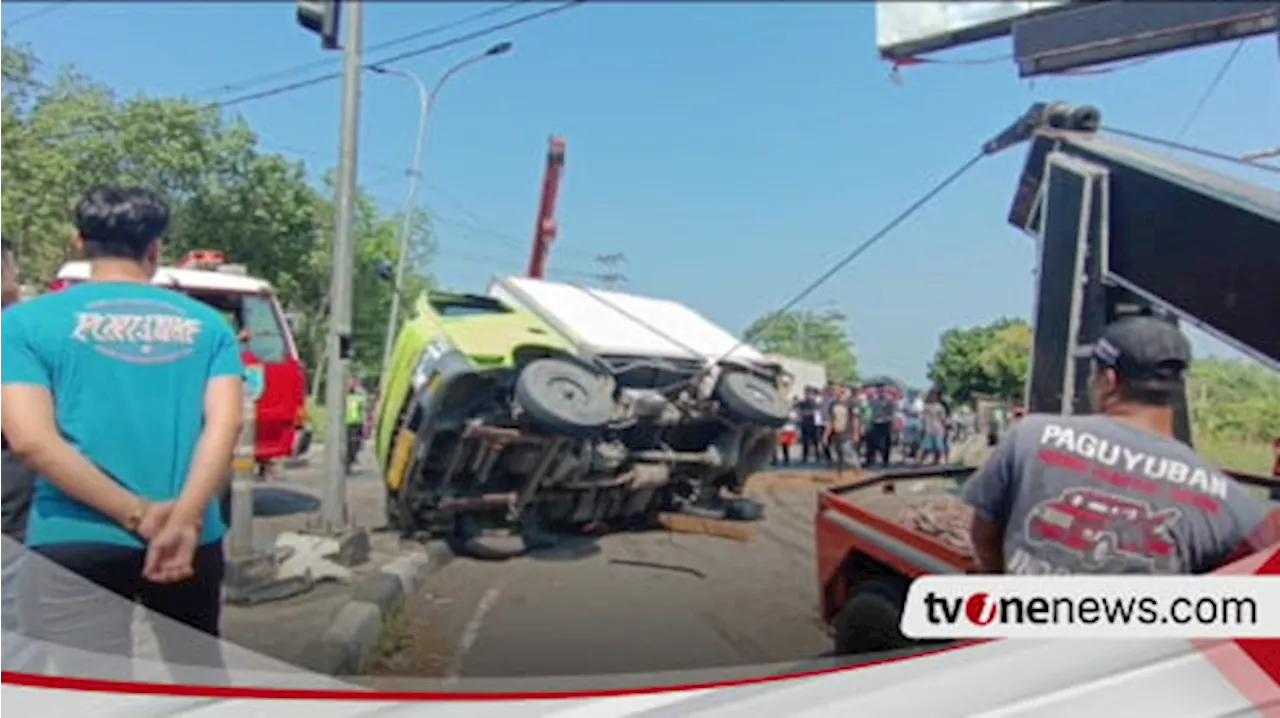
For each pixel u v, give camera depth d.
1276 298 1.43
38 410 1.56
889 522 1.71
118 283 1.68
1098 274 1.55
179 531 1.64
